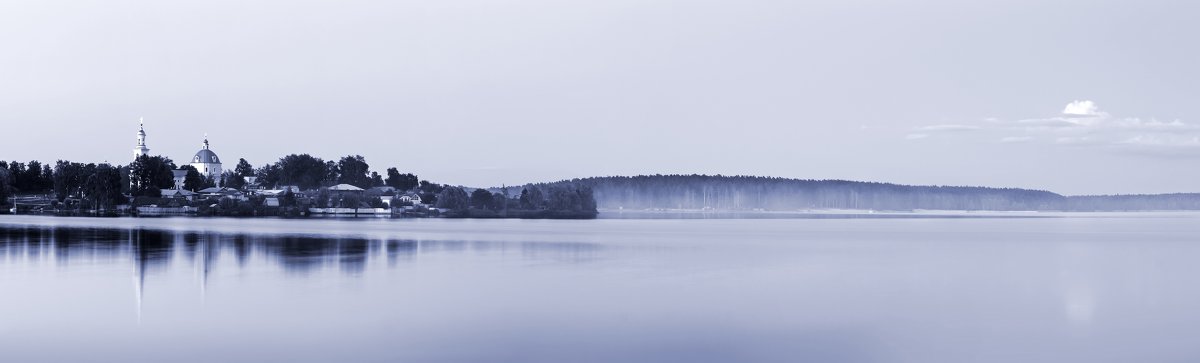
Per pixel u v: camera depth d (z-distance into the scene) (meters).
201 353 40.53
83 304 54.41
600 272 78.44
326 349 41.53
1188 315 53.62
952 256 103.25
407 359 39.75
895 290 65.25
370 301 56.81
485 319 50.03
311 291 61.84
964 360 40.75
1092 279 74.50
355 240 129.25
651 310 53.97
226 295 59.09
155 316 50.09
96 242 115.62
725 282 70.12
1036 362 40.50
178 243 115.31
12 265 79.44
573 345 43.03
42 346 41.81
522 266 84.44
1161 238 158.12
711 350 42.41
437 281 69.12
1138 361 40.72
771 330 47.34
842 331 47.34
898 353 42.19
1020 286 68.75
